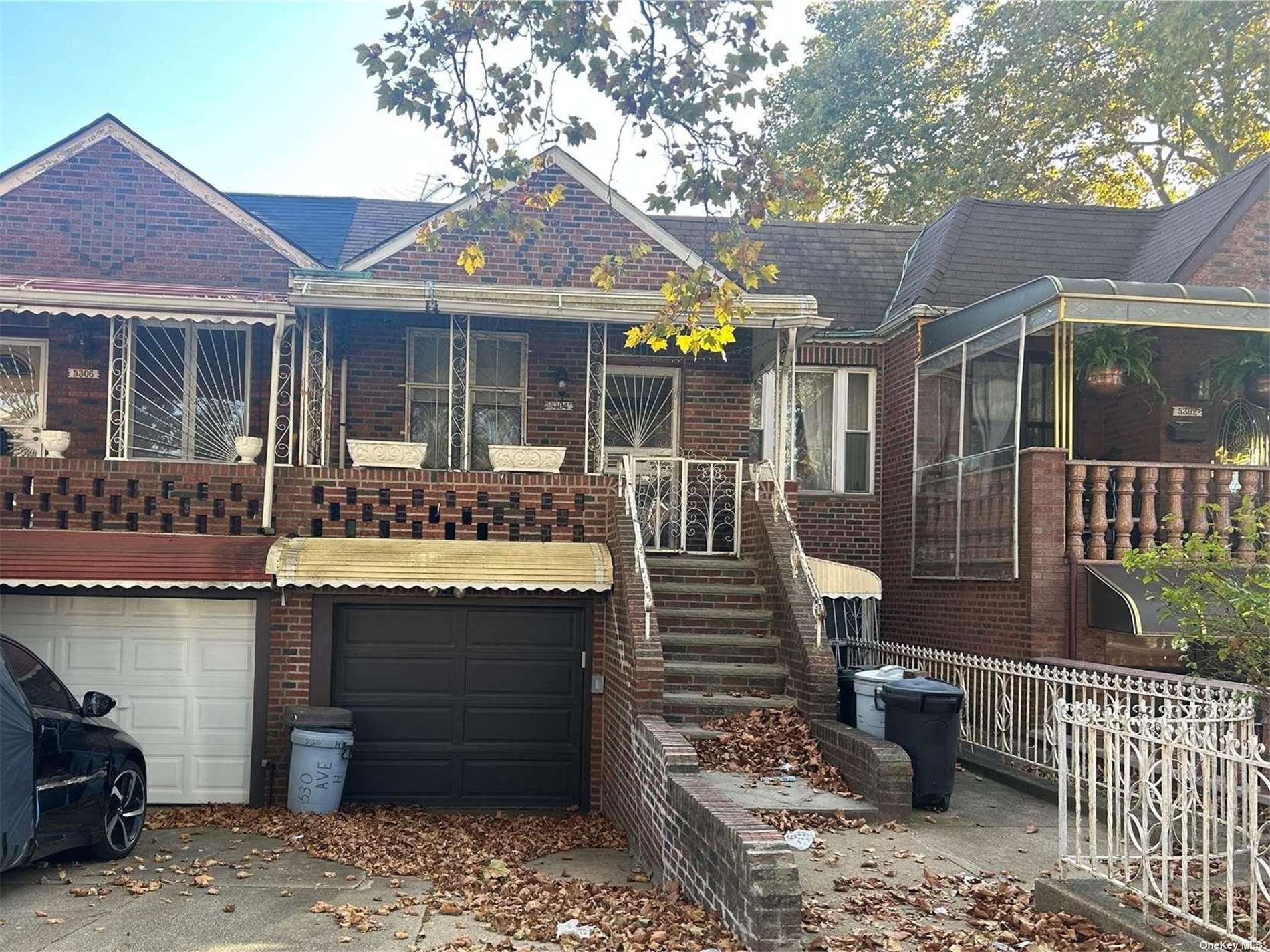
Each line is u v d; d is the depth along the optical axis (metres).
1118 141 24.48
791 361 11.88
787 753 8.80
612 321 11.89
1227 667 8.61
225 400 13.23
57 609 10.77
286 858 8.48
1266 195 13.56
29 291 10.65
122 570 10.07
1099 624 10.55
